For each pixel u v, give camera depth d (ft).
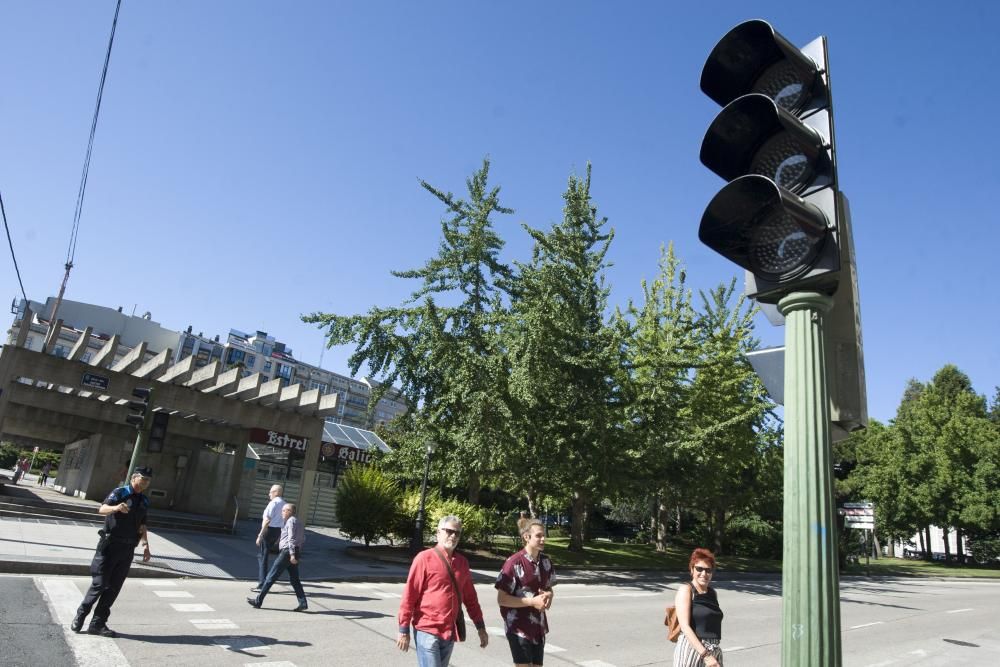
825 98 8.64
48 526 54.65
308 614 31.71
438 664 15.02
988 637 46.65
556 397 71.56
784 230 8.57
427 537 71.46
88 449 102.53
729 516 135.13
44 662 19.33
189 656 21.71
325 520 113.50
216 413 71.67
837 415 7.98
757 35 9.04
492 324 69.77
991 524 144.15
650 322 94.84
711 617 15.46
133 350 68.74
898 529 157.79
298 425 77.00
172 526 71.41
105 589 23.25
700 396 92.48
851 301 8.21
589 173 78.18
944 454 149.28
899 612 59.72
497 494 126.93
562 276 70.08
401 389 70.95
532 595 16.61
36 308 266.16
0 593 28.43
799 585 7.30
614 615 42.60
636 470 78.38
